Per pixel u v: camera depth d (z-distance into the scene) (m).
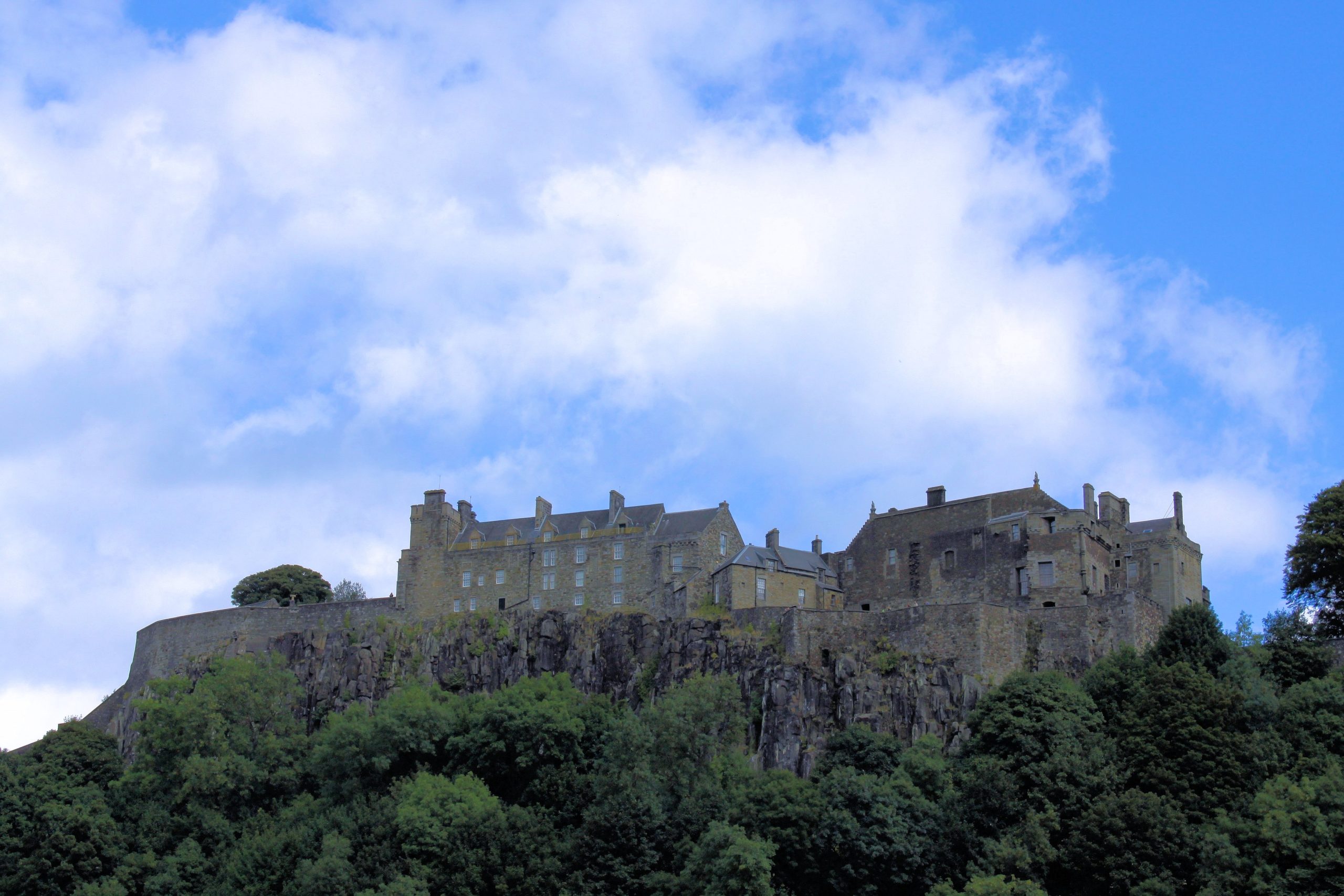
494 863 137.12
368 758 161.38
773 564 187.88
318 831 149.00
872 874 130.12
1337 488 161.75
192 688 197.62
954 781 139.75
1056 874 126.94
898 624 164.50
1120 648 155.12
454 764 160.50
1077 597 169.38
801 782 139.75
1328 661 152.00
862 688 158.12
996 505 180.88
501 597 199.25
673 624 177.12
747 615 176.25
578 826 146.38
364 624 199.25
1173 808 127.00
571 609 193.50
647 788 144.50
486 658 186.50
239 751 171.88
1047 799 133.12
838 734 152.62
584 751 159.12
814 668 162.12
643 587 193.00
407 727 162.75
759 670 163.00
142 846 157.50
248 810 165.25
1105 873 123.12
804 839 132.12
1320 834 116.19
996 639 160.50
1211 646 148.75
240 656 191.50
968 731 150.88
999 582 175.62
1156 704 138.50
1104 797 128.88
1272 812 119.38
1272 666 151.88
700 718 150.12
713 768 148.12
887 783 138.38
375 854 140.12
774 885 130.50
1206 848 120.56
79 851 154.38
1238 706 137.75
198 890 150.75
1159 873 121.06
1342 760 131.62
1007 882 123.38
